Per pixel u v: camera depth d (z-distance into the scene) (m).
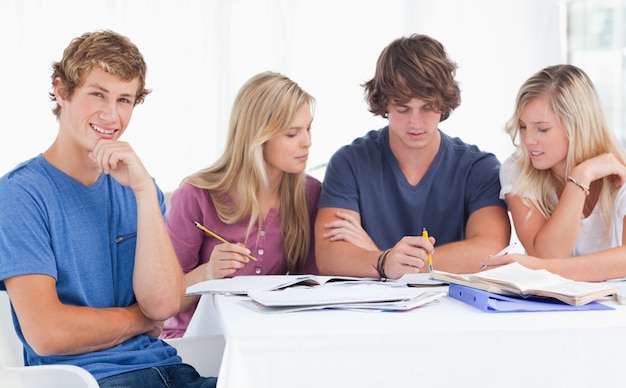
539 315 1.28
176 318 2.06
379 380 1.16
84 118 1.42
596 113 1.97
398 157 2.13
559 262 1.66
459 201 2.14
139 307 1.49
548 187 2.04
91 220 1.44
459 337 1.18
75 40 1.44
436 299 1.44
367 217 2.14
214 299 1.49
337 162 2.14
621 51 3.55
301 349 1.14
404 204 2.14
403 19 3.64
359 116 3.64
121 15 3.42
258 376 1.13
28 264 1.31
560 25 3.72
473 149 2.20
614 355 1.21
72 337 1.33
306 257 2.10
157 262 1.47
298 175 2.05
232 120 2.04
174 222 2.04
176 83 3.48
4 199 1.34
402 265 1.65
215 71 3.50
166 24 3.46
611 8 3.59
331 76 3.62
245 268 2.03
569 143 1.95
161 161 3.50
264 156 2.01
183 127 3.50
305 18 3.58
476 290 1.39
